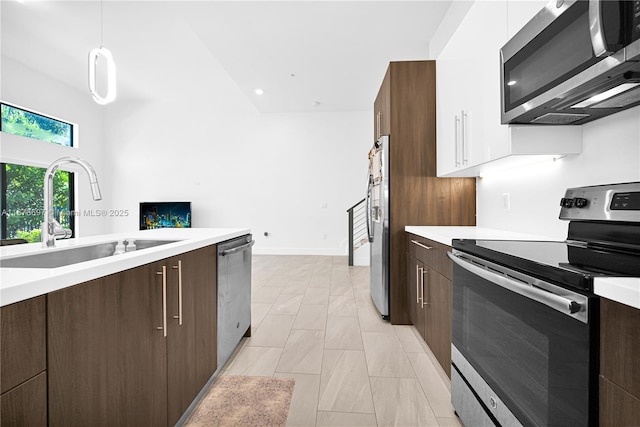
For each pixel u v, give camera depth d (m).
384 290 3.02
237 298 2.38
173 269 1.47
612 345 0.73
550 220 1.84
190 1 3.18
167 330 1.41
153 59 5.02
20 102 5.32
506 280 1.10
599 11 0.94
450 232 2.20
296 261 6.28
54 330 0.83
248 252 2.65
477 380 1.39
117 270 1.08
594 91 1.17
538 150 1.61
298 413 1.70
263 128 7.19
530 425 1.01
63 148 6.16
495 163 1.96
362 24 3.60
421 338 2.67
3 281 0.76
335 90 5.73
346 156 7.04
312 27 3.66
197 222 7.29
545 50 1.29
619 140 1.40
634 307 0.67
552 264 0.95
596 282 0.77
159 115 7.31
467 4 2.86
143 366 1.23
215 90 6.44
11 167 5.23
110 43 4.52
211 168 7.27
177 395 1.50
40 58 5.07
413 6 3.28
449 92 2.47
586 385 0.78
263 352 2.41
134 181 7.36
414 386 1.95
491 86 1.78
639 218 1.12
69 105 6.33
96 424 0.98
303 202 7.13
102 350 1.01
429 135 2.96
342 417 1.66
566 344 0.85
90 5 3.62
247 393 1.88
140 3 3.58
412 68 2.97
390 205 2.99
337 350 2.45
